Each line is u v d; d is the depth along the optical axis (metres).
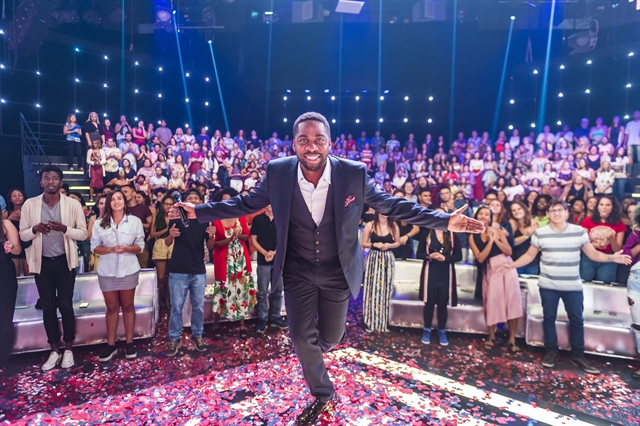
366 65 15.92
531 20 14.09
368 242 5.00
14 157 10.77
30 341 4.09
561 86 14.21
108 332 4.09
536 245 4.31
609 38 12.91
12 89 11.81
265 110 16.75
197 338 4.32
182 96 15.54
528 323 4.46
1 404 3.22
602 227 5.19
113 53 13.56
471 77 15.52
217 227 4.59
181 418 3.03
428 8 14.24
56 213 3.94
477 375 3.87
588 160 11.08
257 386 3.54
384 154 14.45
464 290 5.45
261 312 4.83
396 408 3.22
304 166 2.33
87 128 10.55
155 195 10.63
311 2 14.36
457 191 9.70
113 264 4.02
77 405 3.21
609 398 3.50
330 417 3.03
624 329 4.19
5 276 3.43
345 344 4.55
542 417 3.18
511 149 13.22
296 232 2.50
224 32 15.31
